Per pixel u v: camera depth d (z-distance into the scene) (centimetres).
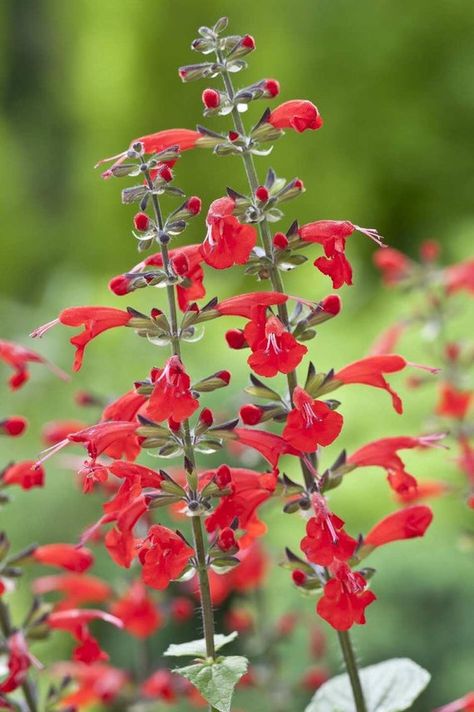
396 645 901
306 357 1152
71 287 1421
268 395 425
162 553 390
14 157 2764
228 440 409
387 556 931
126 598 617
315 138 2092
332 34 2102
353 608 389
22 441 1112
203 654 404
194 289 434
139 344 1070
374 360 443
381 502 945
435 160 2092
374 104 2103
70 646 912
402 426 1007
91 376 1104
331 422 394
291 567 432
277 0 2114
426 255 776
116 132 2206
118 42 2170
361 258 2103
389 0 2081
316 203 2088
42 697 732
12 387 514
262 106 2084
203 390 402
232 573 663
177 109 2167
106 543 409
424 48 2084
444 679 885
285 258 421
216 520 405
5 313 1411
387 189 2127
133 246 2230
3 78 3212
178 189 402
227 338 422
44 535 1014
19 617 860
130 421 417
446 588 916
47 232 2605
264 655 718
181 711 786
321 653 737
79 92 2370
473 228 1347
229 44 430
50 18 3150
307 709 486
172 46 2144
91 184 2280
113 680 641
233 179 2066
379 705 478
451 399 711
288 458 991
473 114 2073
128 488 398
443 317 760
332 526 389
